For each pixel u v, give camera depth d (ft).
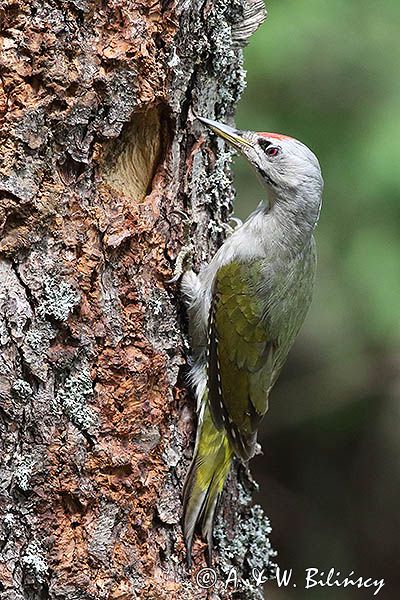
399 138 52.47
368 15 54.95
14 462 27.84
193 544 31.78
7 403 27.68
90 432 28.81
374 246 54.03
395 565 62.95
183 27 31.32
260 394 35.83
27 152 28.07
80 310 28.76
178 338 32.27
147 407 30.04
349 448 63.21
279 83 54.70
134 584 29.53
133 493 29.63
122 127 29.81
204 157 33.65
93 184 29.53
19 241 28.02
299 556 63.67
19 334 27.91
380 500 63.31
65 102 28.53
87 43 28.96
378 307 54.03
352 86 54.39
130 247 30.09
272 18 54.49
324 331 56.44
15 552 27.81
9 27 27.96
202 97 33.17
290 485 64.49
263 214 36.68
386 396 59.88
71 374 28.68
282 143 36.14
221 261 35.22
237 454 34.04
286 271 36.19
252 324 35.55
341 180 54.29
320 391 60.23
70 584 28.32
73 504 28.68
